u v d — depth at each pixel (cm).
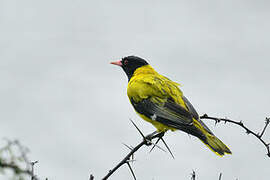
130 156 802
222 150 1047
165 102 1212
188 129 1120
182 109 1168
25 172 334
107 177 700
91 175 545
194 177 687
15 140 340
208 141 1070
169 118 1177
